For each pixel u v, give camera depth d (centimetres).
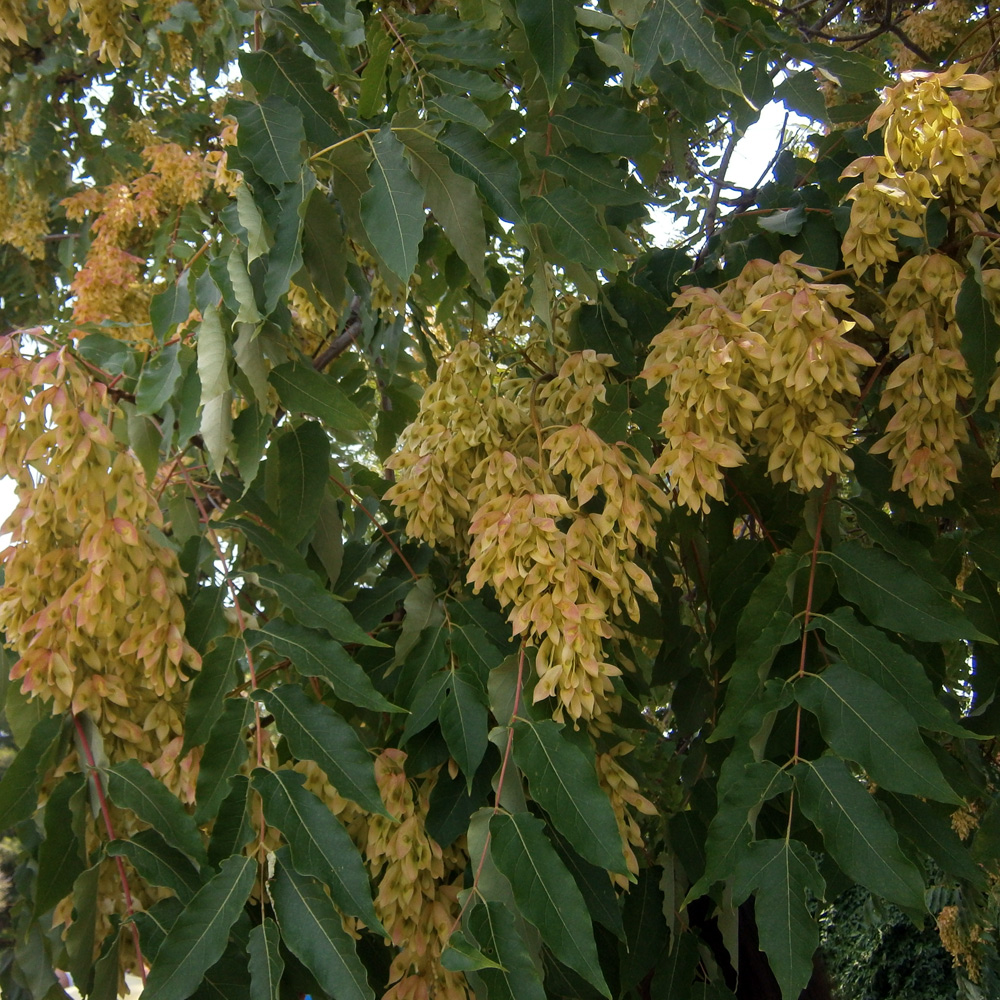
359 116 195
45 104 481
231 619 162
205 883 135
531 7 161
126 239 409
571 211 176
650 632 213
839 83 203
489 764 174
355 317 273
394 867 153
